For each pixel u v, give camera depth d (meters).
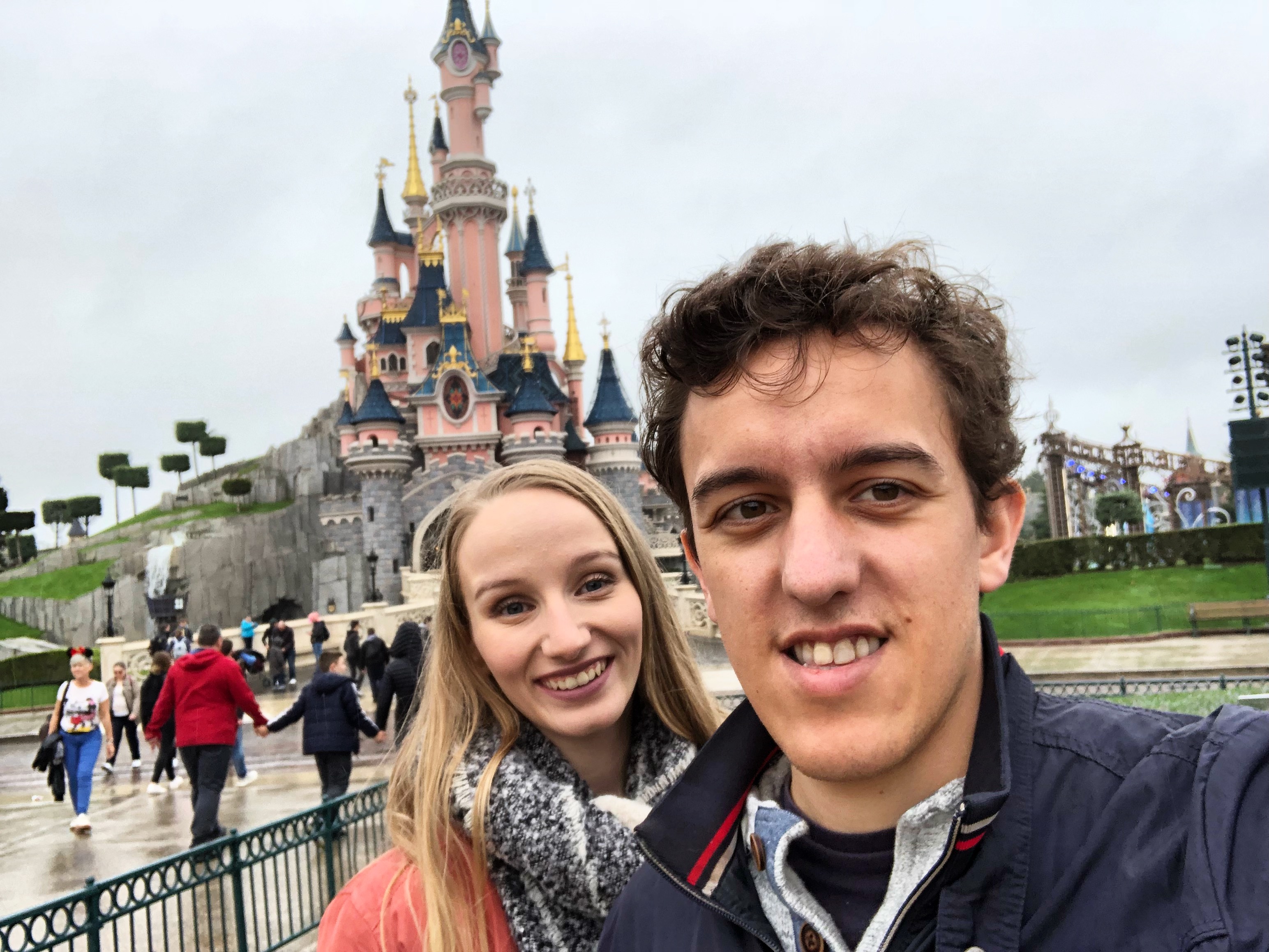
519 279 96.19
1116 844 1.07
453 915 2.26
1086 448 64.62
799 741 1.13
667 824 1.36
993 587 1.27
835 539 1.10
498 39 87.50
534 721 2.60
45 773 18.00
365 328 94.62
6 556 100.56
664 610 2.86
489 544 2.51
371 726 10.27
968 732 1.21
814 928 1.18
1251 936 0.91
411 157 99.94
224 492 85.38
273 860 6.60
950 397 1.18
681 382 1.26
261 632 34.91
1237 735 1.08
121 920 7.68
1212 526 37.22
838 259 1.17
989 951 1.06
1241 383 19.47
